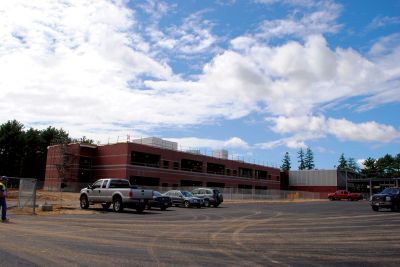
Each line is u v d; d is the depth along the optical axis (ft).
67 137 238.48
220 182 264.72
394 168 402.72
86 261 28.27
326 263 30.32
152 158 217.97
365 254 34.45
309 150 477.36
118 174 200.75
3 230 45.09
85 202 90.79
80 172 208.64
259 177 310.24
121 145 202.90
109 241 38.91
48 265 26.55
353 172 337.72
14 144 265.54
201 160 249.14
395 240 43.50
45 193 161.79
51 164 220.23
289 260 31.24
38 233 43.42
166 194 126.62
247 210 108.78
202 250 35.09
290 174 336.70
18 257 28.91
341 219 73.72
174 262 29.07
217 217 77.51
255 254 33.65
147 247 35.83
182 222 63.57
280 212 99.09
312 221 68.80
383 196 101.86
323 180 318.65
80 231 46.70
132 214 79.41
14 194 117.60
